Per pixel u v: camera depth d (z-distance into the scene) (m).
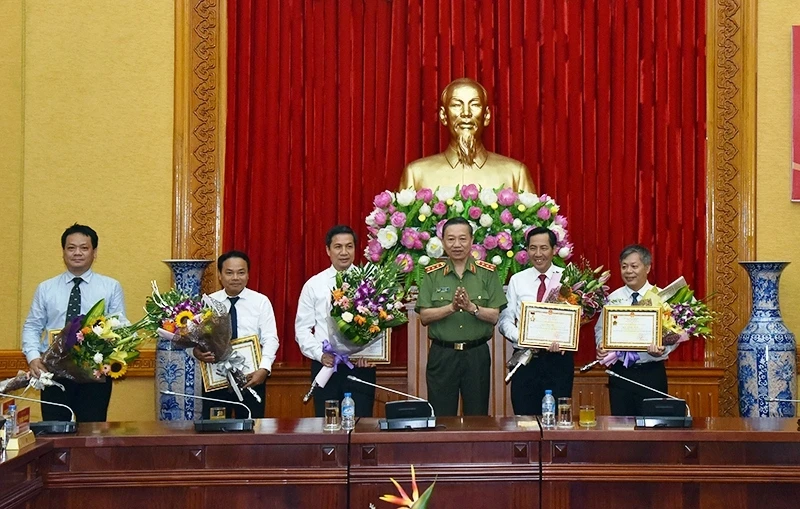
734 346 6.74
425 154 6.84
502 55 6.85
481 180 6.42
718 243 6.77
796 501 3.73
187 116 6.82
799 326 6.74
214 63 6.84
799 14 6.79
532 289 5.29
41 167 6.80
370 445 3.77
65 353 4.28
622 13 6.82
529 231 5.39
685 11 6.81
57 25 6.84
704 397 6.50
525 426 3.94
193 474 3.73
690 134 6.79
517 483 3.77
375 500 3.75
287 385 6.53
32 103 6.82
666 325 4.85
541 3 6.86
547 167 6.81
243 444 3.77
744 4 6.79
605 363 5.10
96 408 4.93
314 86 6.85
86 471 3.72
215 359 4.61
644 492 3.76
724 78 6.79
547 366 5.12
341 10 6.84
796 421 4.04
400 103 6.84
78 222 6.80
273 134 6.82
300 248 6.82
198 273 6.14
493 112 6.86
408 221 5.94
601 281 5.10
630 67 6.82
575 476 3.75
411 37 6.86
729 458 3.76
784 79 6.79
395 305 4.70
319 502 3.76
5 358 6.60
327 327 5.02
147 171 6.84
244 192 6.81
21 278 6.75
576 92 6.83
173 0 6.88
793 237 6.75
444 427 3.91
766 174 6.78
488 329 5.15
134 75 6.86
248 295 5.33
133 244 6.82
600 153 6.81
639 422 3.88
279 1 6.84
